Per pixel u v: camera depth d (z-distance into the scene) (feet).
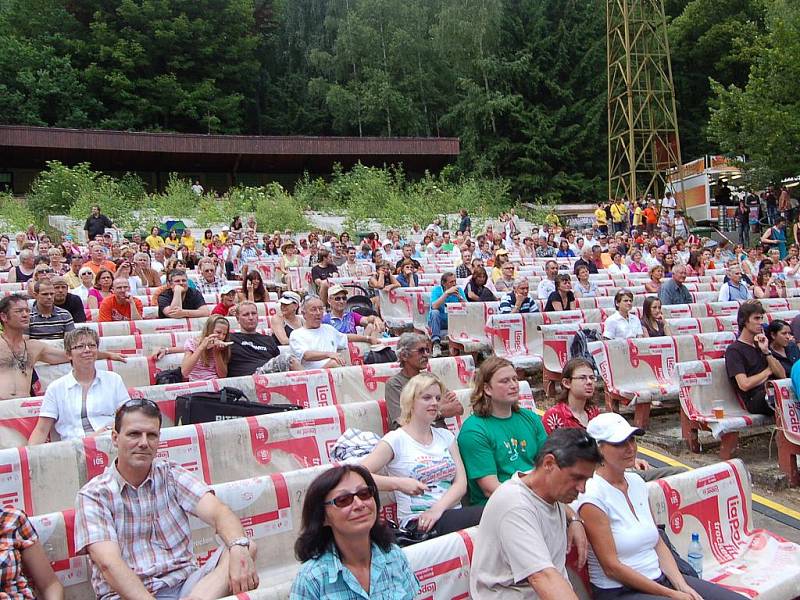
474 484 17.02
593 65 175.63
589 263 62.64
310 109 199.00
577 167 171.83
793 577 15.37
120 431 13.32
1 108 155.84
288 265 66.80
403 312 50.24
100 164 143.13
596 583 14.05
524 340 37.52
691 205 124.98
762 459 25.95
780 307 47.55
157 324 32.76
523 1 182.39
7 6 187.01
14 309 22.38
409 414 17.13
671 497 15.98
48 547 13.16
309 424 19.80
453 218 116.26
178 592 13.26
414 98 189.78
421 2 198.18
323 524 10.71
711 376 26.96
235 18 186.91
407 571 11.32
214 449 18.49
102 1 179.11
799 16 104.47
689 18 167.43
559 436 12.30
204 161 146.10
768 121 96.43
